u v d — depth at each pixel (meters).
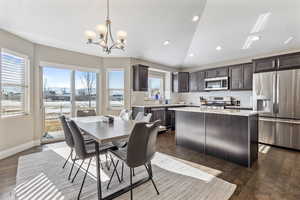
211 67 5.72
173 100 6.36
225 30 3.24
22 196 1.79
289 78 3.41
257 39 3.55
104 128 2.05
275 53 4.31
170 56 4.83
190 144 3.43
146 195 1.82
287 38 3.42
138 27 3.11
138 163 1.66
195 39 3.68
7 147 2.99
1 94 2.90
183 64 5.88
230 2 2.38
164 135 4.71
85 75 4.50
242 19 2.81
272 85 3.65
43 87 3.82
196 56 4.87
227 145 2.81
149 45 3.96
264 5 2.38
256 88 3.92
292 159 2.88
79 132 1.83
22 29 2.91
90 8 2.48
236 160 2.69
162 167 2.55
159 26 3.10
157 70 5.90
